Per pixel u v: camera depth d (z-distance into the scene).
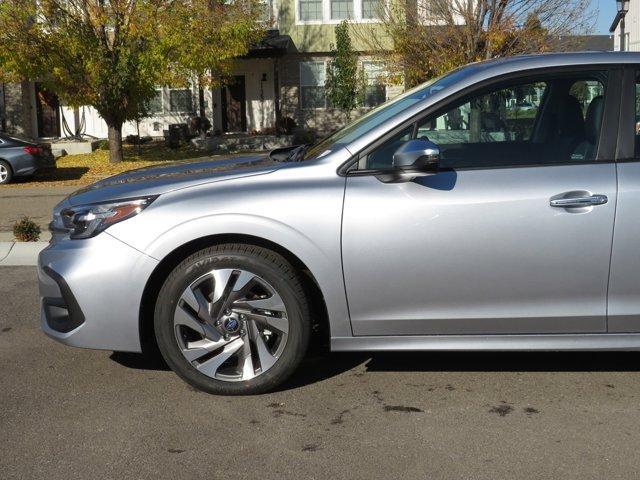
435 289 4.30
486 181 4.29
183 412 4.32
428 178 4.31
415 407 4.34
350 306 4.35
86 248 4.37
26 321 6.29
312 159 4.56
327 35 28.14
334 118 28.89
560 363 5.01
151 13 19.28
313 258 4.29
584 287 4.28
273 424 4.14
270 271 4.32
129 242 4.31
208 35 19.69
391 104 4.98
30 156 17.41
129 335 4.38
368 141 4.41
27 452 3.85
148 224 4.32
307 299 4.39
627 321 4.32
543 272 4.26
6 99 27.34
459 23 17.78
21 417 4.29
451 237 4.25
